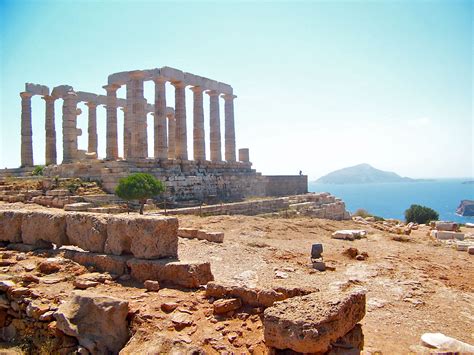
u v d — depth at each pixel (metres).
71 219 14.27
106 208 28.91
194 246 19.08
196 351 8.30
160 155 41.59
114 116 44.78
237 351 8.62
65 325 9.69
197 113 46.66
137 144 40.34
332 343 7.98
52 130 50.16
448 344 9.61
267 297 9.78
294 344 7.70
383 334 10.66
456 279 16.22
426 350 9.27
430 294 14.13
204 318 9.73
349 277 15.57
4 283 11.66
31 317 10.70
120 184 30.28
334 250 20.69
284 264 16.83
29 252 14.48
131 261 12.23
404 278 15.85
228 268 15.71
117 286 11.62
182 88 44.47
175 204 36.12
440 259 20.11
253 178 50.81
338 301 8.31
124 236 12.88
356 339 8.82
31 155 49.50
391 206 160.88
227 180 46.72
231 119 52.22
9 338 11.22
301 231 27.25
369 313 12.13
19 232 15.48
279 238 24.17
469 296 14.13
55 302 10.80
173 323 9.42
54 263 12.90
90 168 38.41
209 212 33.34
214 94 49.38
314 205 45.41
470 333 11.02
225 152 52.09
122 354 8.83
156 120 41.88
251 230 25.48
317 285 14.23
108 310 9.57
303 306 8.25
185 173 42.31
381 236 27.59
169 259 12.34
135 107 40.41
